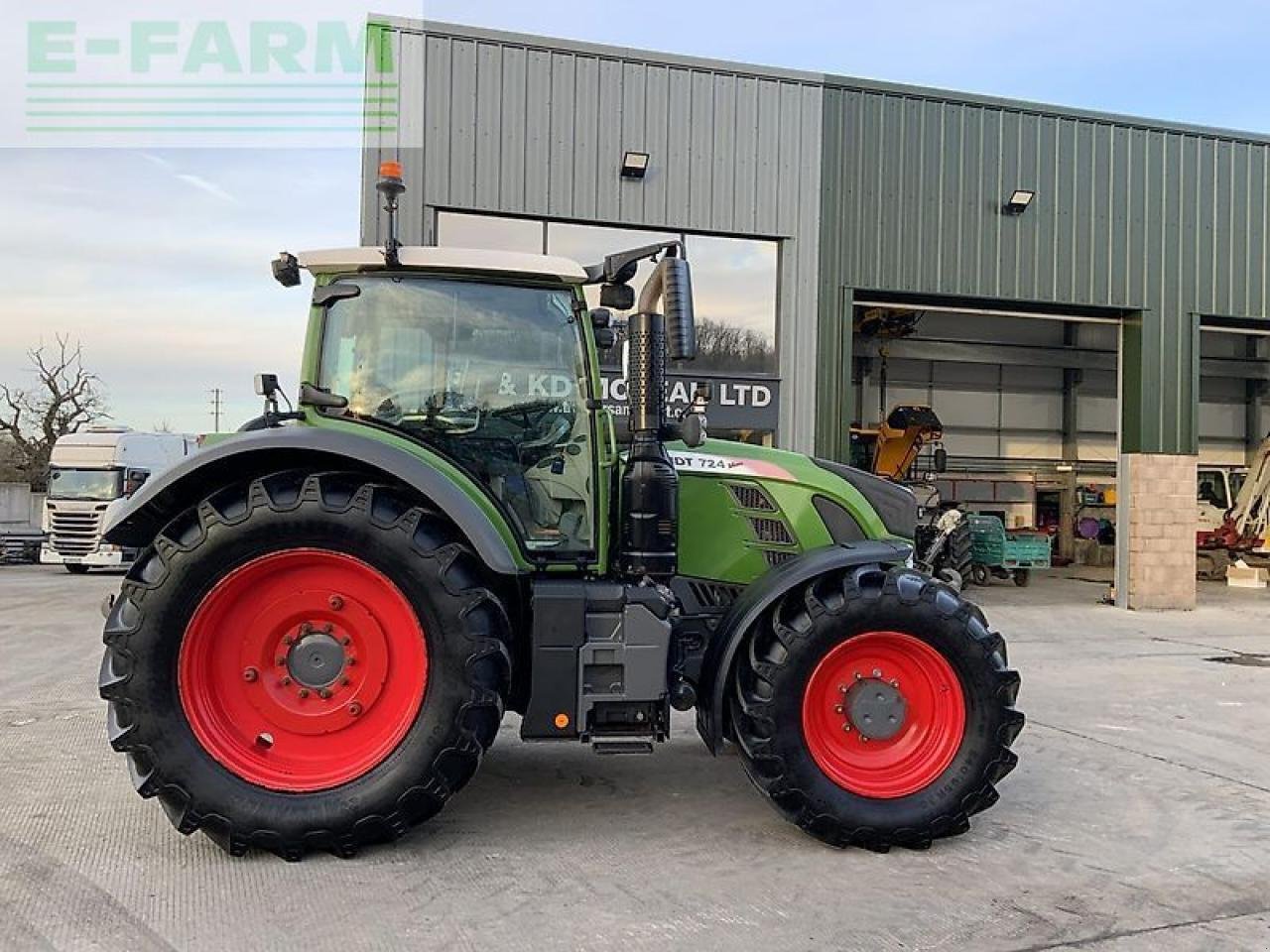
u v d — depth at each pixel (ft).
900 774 12.57
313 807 11.39
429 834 12.59
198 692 11.53
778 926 10.09
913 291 36.68
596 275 13.56
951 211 37.09
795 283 35.47
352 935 9.67
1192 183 40.04
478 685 11.58
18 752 16.20
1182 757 17.22
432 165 32.07
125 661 11.25
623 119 33.63
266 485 11.60
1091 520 68.18
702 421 13.10
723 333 35.35
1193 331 40.14
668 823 13.20
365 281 13.07
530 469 13.12
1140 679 24.62
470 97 32.32
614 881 11.19
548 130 32.96
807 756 12.23
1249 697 22.48
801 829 12.72
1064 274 38.45
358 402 13.04
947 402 68.33
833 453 35.94
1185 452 40.16
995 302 38.42
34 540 69.00
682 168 34.24
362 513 11.54
